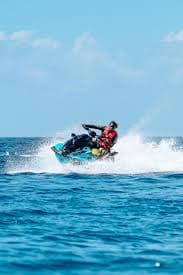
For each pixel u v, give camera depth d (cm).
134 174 5991
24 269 2228
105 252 2512
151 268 2273
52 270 2225
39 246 2597
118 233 2894
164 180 5569
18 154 11719
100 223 3144
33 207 3666
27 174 5988
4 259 2362
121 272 2212
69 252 2500
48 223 3123
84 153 5881
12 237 2769
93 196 4325
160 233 2906
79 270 2231
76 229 2973
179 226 3084
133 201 4053
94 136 5938
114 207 3734
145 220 3253
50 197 4222
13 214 3372
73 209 3619
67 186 4956
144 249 2573
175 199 4194
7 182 5269
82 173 6000
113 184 5178
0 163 8269
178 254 2492
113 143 5944
